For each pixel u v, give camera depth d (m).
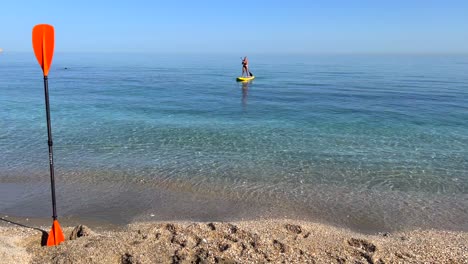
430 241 8.44
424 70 84.75
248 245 7.23
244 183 13.12
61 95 36.84
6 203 11.11
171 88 44.47
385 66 106.50
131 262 6.47
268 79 58.25
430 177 13.86
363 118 25.25
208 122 23.78
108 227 9.69
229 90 42.62
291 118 25.28
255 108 29.55
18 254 6.62
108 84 49.19
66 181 13.06
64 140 18.70
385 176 13.94
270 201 11.64
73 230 8.29
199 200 11.67
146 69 87.06
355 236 8.65
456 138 19.67
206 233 7.74
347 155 16.52
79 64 115.94
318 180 13.48
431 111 27.89
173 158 15.89
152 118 24.98
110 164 14.98
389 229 9.90
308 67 99.31
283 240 7.66
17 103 31.02
